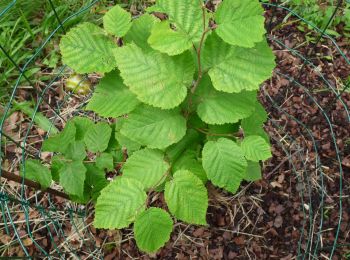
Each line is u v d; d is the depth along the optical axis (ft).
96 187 1.49
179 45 1.03
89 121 1.56
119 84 1.23
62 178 1.41
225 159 1.21
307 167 2.10
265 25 2.53
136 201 1.15
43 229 2.02
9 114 2.28
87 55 1.21
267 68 1.09
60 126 2.28
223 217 1.98
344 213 2.00
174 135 1.19
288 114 2.22
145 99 1.08
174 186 1.17
